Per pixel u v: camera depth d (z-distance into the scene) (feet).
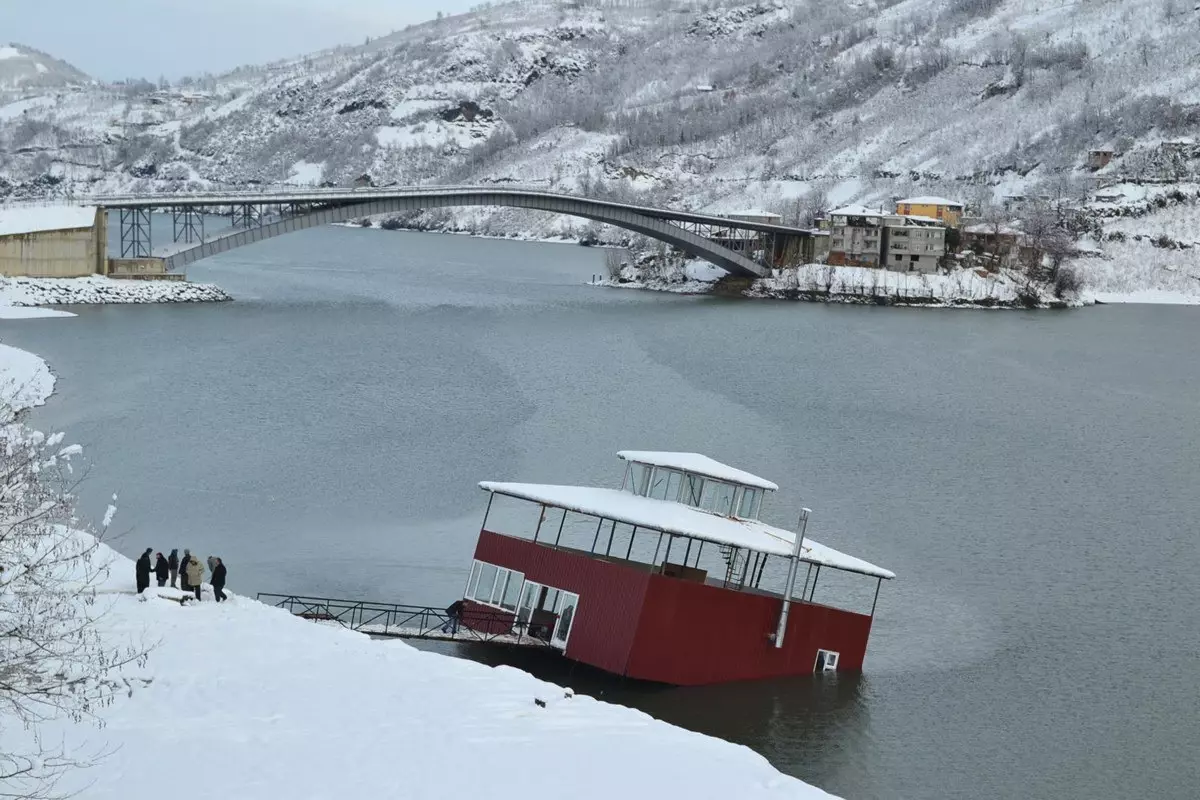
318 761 128.47
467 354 499.51
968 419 430.61
